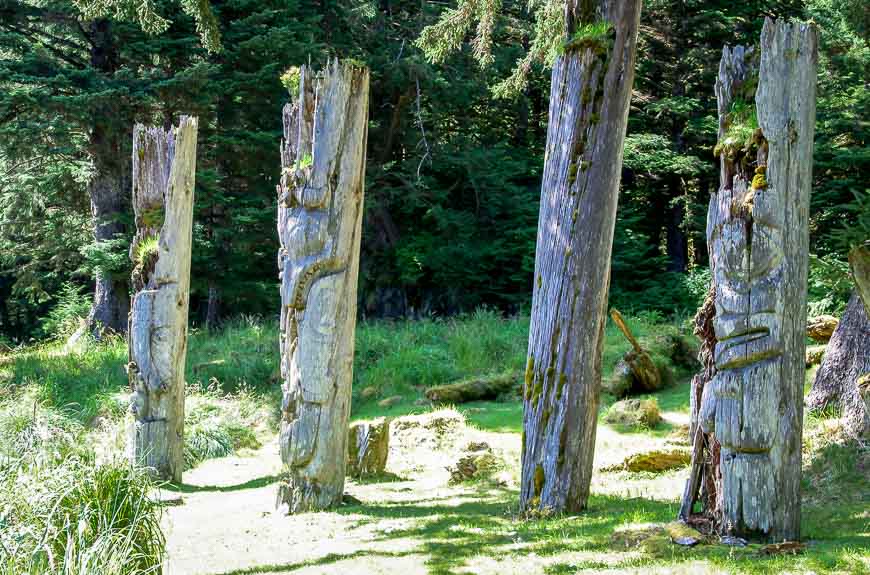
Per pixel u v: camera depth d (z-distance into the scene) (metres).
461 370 15.12
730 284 5.03
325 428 7.59
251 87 19.42
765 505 4.90
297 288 7.63
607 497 7.20
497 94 10.54
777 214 4.93
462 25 10.05
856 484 6.73
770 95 4.96
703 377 5.33
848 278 9.05
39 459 4.58
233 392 14.54
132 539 4.26
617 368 13.01
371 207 21.62
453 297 22.25
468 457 9.23
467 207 23.83
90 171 18.89
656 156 20.42
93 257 18.02
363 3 20.48
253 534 6.53
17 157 17.75
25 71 17.50
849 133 18.58
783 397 4.92
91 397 13.56
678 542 4.96
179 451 9.41
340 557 5.50
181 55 19.34
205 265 19.66
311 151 7.68
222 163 20.97
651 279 21.58
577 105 6.66
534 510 6.63
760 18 21.52
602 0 6.71
